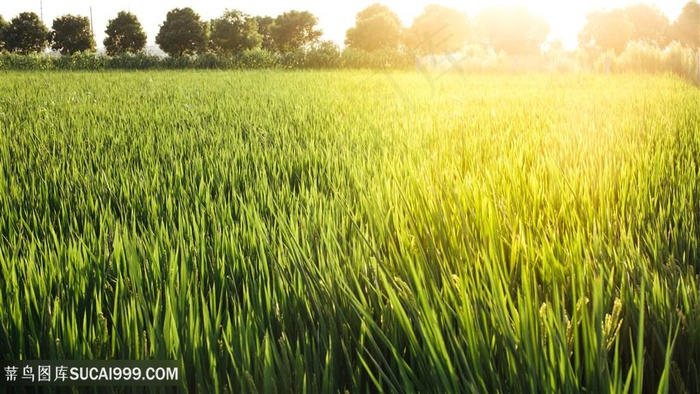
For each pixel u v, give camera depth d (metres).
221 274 2.89
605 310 2.27
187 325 2.26
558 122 9.02
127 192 4.70
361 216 3.71
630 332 2.12
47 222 4.09
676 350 2.08
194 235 3.68
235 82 22.81
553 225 3.45
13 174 5.65
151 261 3.00
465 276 2.29
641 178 4.56
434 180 4.49
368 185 4.50
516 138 7.07
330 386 1.88
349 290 2.21
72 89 18.83
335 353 2.06
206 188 4.67
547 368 1.71
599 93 16.00
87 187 4.87
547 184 4.56
